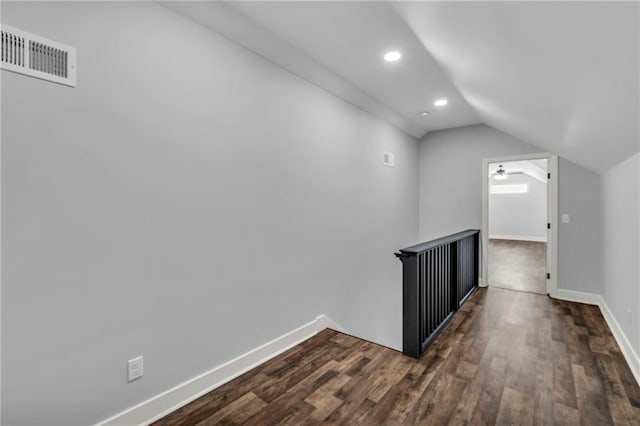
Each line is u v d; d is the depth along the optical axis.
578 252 3.92
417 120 4.37
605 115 1.75
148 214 1.75
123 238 1.66
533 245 9.62
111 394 1.62
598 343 2.71
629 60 1.10
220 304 2.13
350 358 2.46
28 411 1.38
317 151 2.96
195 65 1.98
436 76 2.91
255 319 2.37
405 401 1.92
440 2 1.47
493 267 6.27
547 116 2.44
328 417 1.78
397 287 4.42
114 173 1.62
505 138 4.41
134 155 1.69
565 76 1.55
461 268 3.79
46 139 1.41
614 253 2.99
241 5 1.91
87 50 1.52
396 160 4.39
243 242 2.28
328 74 2.85
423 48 2.38
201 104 2.01
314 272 2.94
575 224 3.94
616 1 0.84
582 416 1.79
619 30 0.97
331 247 3.16
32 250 1.38
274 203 2.51
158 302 1.80
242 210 2.27
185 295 1.93
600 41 1.09
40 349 1.41
